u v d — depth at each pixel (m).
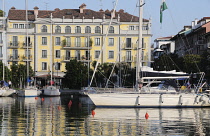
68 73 171.50
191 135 50.72
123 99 79.19
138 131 53.38
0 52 192.88
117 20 194.50
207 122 61.81
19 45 193.62
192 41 189.62
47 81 183.50
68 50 196.12
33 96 137.75
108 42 195.00
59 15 197.00
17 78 181.38
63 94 157.00
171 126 57.78
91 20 195.12
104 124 59.34
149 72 80.25
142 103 79.12
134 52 194.38
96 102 79.69
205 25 168.50
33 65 194.38
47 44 194.50
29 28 195.00
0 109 85.19
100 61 194.25
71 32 194.88
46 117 68.62
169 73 79.81
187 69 142.25
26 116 70.38
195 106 80.94
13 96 141.62
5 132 52.03
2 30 192.75
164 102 79.62
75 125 58.31
